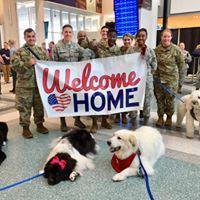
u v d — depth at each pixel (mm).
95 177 2371
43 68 3145
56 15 13328
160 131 3605
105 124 3703
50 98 3234
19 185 2240
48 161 2424
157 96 3727
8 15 9914
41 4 10453
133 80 3285
